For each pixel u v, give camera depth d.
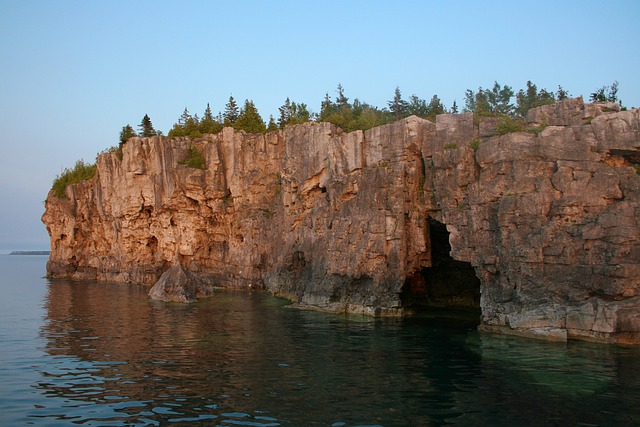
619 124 33.62
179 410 19.44
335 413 19.17
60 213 96.50
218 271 76.94
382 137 47.53
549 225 33.12
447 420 18.52
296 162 58.88
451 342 32.44
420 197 45.25
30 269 160.38
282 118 94.38
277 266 62.97
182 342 32.72
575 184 33.44
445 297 53.78
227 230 76.25
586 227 31.75
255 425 17.88
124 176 82.19
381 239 44.91
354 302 46.88
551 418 18.66
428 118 71.25
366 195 46.81
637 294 30.08
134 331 36.81
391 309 44.75
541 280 33.00
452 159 41.38
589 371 24.50
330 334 35.59
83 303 54.09
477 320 42.38
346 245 47.47
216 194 76.06
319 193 56.34
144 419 18.47
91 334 35.53
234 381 23.47
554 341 31.19
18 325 39.34
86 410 19.45
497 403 20.34
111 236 89.06
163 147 78.19
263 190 72.31
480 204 37.72
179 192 76.75
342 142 51.12
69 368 25.84
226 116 103.44
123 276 84.12
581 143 34.22
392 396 21.28
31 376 24.28
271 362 27.19
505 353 28.59
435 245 50.75
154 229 81.50
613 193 32.31
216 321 41.75
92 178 94.44
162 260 80.94
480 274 37.75
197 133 84.12
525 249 33.44
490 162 37.81
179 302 55.31
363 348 30.77
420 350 30.11
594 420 18.45
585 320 30.77
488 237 37.06
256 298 59.53
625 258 30.39
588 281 31.19
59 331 36.69
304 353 29.41
